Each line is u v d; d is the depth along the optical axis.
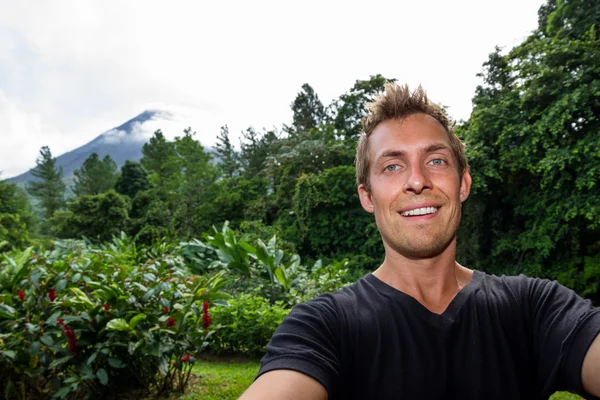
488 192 11.05
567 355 0.80
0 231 22.97
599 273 9.48
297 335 0.79
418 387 0.77
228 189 23.80
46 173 50.25
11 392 3.28
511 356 0.83
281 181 20.80
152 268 4.29
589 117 8.98
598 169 8.76
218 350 5.85
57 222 36.72
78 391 3.54
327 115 34.16
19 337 3.12
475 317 0.85
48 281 3.69
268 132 35.66
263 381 0.72
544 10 12.33
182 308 3.54
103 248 10.86
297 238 16.52
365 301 0.88
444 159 0.93
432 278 0.90
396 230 0.90
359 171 1.07
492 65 13.18
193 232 22.33
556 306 0.88
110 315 3.34
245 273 7.49
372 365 0.80
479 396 0.79
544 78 9.73
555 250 10.90
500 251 11.36
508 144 10.59
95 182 52.84
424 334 0.82
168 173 32.50
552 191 10.23
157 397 3.71
